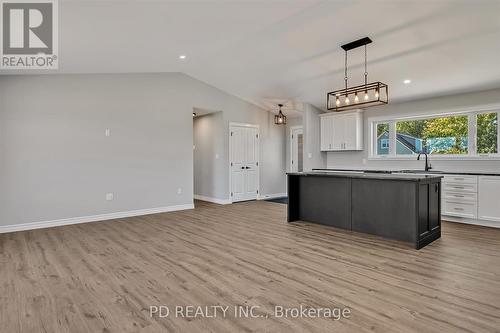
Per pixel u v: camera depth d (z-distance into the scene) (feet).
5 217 15.84
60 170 17.40
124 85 19.61
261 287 8.96
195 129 27.84
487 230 15.66
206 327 6.90
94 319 7.28
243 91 24.07
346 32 13.82
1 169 15.76
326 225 16.48
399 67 16.35
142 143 20.33
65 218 17.54
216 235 14.84
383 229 14.08
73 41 12.49
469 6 11.10
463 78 16.58
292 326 6.92
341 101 22.77
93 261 11.25
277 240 13.85
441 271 10.09
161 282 9.37
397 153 21.98
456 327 6.82
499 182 15.88
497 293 8.48
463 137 19.01
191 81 22.61
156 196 20.94
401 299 8.16
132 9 10.30
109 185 19.04
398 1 11.26
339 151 24.61
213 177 25.90
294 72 19.25
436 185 14.07
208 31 13.87
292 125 28.89
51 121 17.13
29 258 11.61
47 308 7.82
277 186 29.04
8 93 15.94
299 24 13.48
